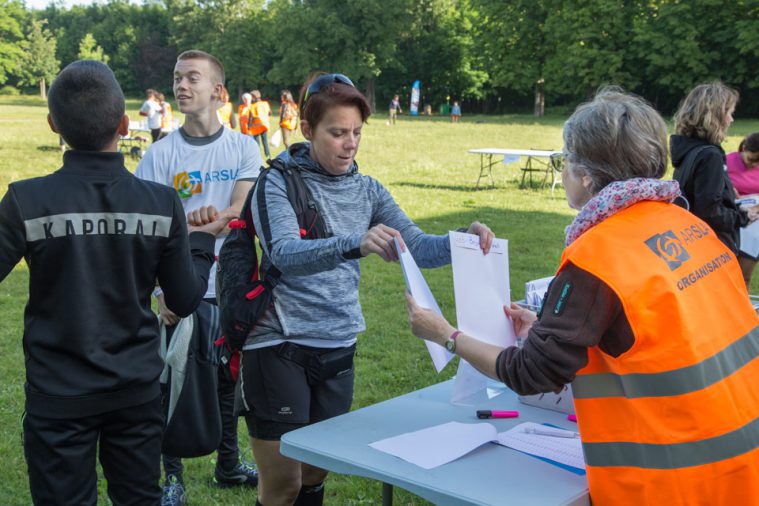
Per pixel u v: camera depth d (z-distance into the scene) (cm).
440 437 215
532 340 176
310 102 248
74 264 214
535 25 5072
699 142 408
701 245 187
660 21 4662
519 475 193
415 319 204
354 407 461
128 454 231
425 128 3431
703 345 172
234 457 368
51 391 215
